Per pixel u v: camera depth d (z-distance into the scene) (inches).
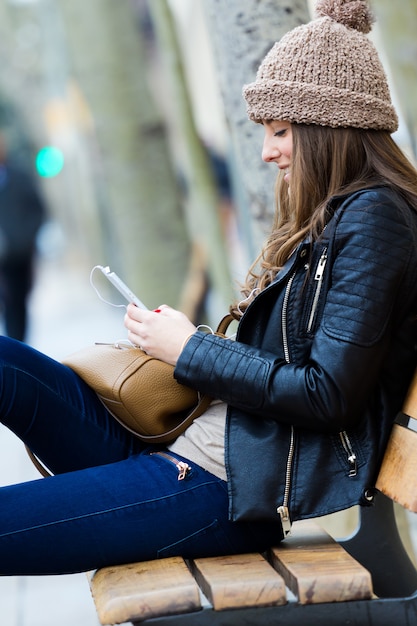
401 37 261.4
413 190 147.9
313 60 149.6
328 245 143.6
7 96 1537.9
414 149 265.3
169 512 145.2
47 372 157.6
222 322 163.3
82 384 161.6
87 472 148.2
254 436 145.2
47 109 1254.9
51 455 160.9
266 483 142.4
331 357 137.9
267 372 141.0
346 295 139.6
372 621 134.0
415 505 134.1
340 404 137.9
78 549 143.4
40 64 1624.0
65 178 1456.7
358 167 150.3
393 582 168.9
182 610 130.9
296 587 133.3
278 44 153.1
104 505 144.3
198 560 145.9
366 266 139.6
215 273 389.7
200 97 1054.4
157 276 465.7
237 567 141.2
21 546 142.4
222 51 210.4
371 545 168.7
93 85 464.4
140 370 153.7
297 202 152.2
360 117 148.5
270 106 151.4
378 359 139.3
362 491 140.9
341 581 132.5
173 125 885.8
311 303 145.3
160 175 467.8
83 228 1380.4
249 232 234.2
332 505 141.0
